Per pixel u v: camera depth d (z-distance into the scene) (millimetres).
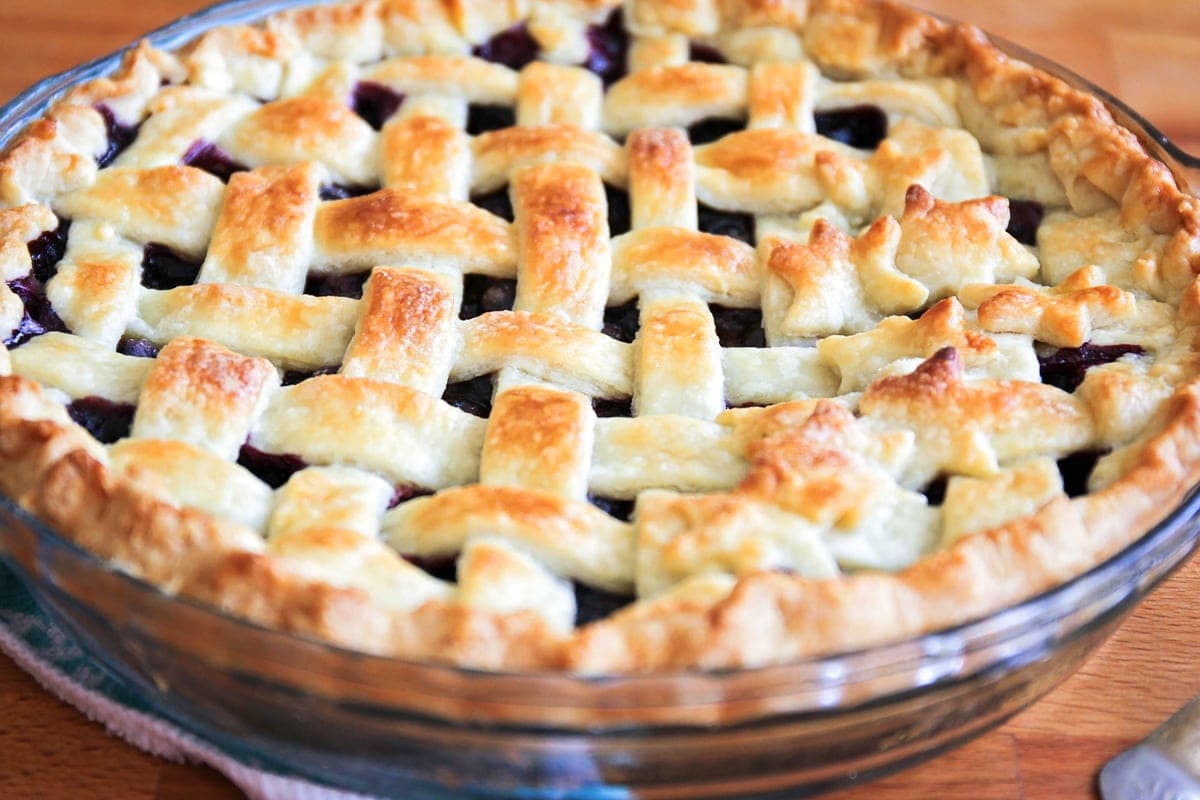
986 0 784
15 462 541
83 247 604
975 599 527
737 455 557
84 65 644
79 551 514
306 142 632
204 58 651
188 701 541
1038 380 579
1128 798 554
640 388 578
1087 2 785
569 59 670
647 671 511
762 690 500
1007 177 642
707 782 533
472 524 537
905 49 662
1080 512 541
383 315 582
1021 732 569
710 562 532
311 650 499
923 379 563
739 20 673
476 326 585
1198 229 603
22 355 572
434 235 605
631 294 608
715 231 630
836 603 518
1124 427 563
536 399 563
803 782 542
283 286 601
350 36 666
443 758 522
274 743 539
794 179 628
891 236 605
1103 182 622
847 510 540
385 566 529
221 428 558
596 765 521
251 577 517
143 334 588
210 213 613
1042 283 614
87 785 553
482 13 670
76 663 564
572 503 544
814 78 662
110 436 564
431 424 563
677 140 634
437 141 632
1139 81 753
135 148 632
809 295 594
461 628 510
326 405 562
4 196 608
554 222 607
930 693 519
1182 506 539
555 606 529
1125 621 590
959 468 556
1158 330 589
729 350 589
